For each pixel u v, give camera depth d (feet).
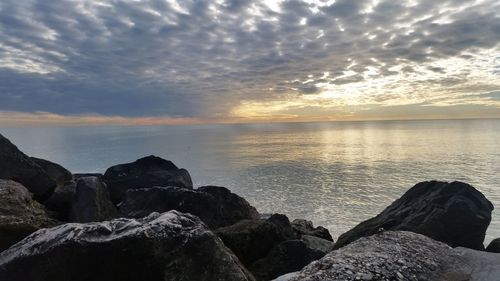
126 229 30.27
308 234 68.90
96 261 28.04
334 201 336.08
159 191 55.93
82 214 51.34
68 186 60.90
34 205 50.06
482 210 51.78
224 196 62.49
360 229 56.85
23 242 29.81
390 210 59.57
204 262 30.32
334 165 595.06
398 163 587.68
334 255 28.78
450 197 53.98
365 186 403.34
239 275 30.42
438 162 571.28
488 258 29.04
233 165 623.77
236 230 49.16
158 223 31.09
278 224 57.93
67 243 27.96
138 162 78.13
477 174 434.30
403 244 31.24
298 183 438.81
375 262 27.14
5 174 56.54
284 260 47.47
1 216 41.27
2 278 27.25
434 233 49.88
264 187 417.90
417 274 26.18
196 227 32.42
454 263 28.53
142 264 28.63
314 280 24.52
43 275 27.40
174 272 29.17
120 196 69.10
